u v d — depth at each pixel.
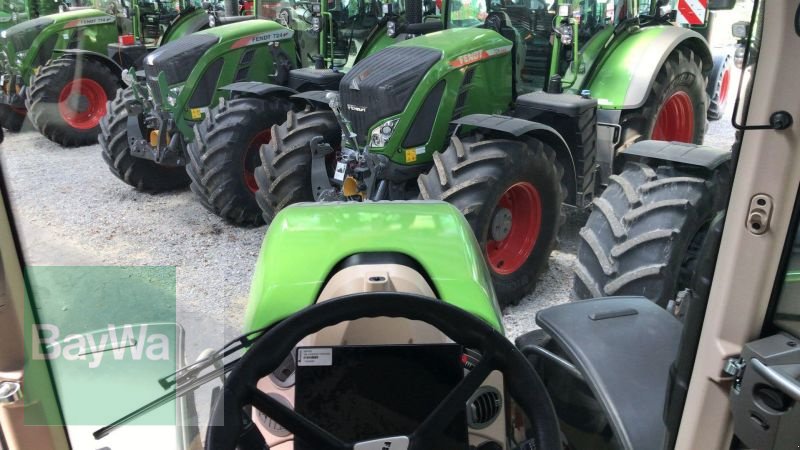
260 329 1.48
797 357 0.98
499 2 3.91
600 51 4.03
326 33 5.37
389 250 1.77
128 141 4.75
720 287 1.04
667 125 4.75
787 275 1.00
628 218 2.54
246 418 1.13
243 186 4.38
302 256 1.75
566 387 1.95
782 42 0.90
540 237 3.28
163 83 4.54
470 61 3.38
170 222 4.52
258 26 5.02
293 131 3.96
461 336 1.16
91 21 5.82
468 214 2.86
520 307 3.31
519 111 3.65
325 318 1.15
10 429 1.16
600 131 3.97
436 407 1.15
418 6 4.29
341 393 1.21
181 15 6.79
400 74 3.17
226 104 4.44
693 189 2.49
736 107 0.97
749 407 1.02
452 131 3.34
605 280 2.53
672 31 4.19
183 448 1.63
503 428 1.44
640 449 1.38
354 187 3.32
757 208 0.98
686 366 1.13
